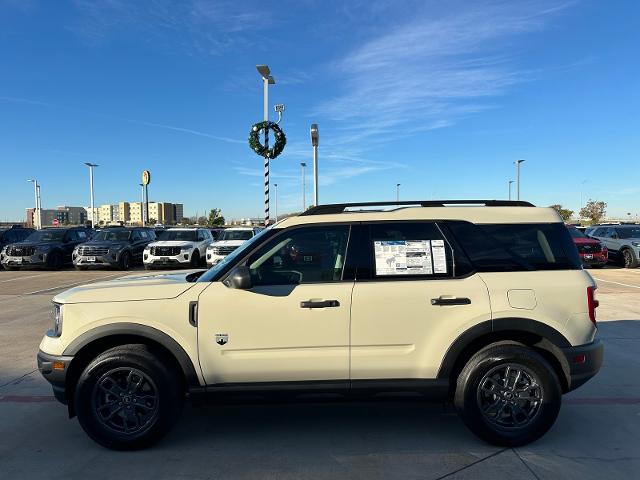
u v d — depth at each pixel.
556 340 4.00
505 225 4.24
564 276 4.12
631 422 4.52
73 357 3.96
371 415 4.76
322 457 3.89
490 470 3.66
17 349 7.16
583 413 4.72
